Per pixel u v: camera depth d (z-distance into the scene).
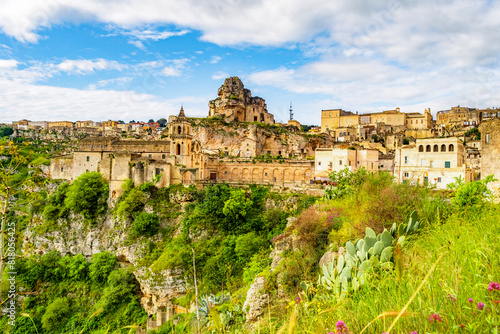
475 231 11.45
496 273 7.38
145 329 49.88
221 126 122.94
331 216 26.47
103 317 56.75
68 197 73.56
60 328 57.22
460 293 6.77
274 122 162.88
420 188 23.59
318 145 123.88
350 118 154.62
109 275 62.50
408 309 6.72
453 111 162.12
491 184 36.12
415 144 57.59
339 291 12.88
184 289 54.66
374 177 30.84
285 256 26.58
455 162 53.25
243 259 53.75
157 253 61.78
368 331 6.75
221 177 100.25
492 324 5.49
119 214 68.25
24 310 59.59
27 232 72.12
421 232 15.62
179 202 69.38
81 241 70.69
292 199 64.62
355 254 15.96
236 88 146.88
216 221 64.00
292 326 6.28
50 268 65.56
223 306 25.86
